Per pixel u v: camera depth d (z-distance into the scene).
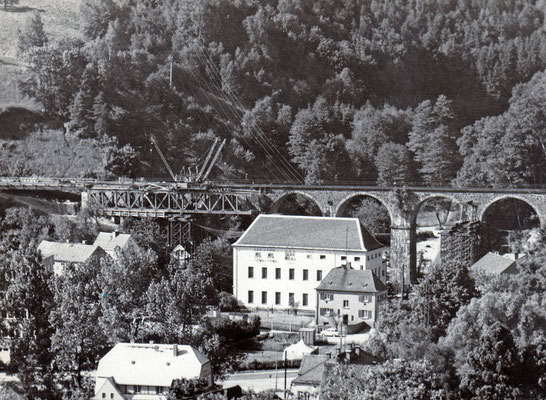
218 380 178.88
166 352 171.62
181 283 191.88
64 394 174.25
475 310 184.25
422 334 177.88
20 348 186.88
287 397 162.50
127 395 167.62
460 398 164.75
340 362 162.50
